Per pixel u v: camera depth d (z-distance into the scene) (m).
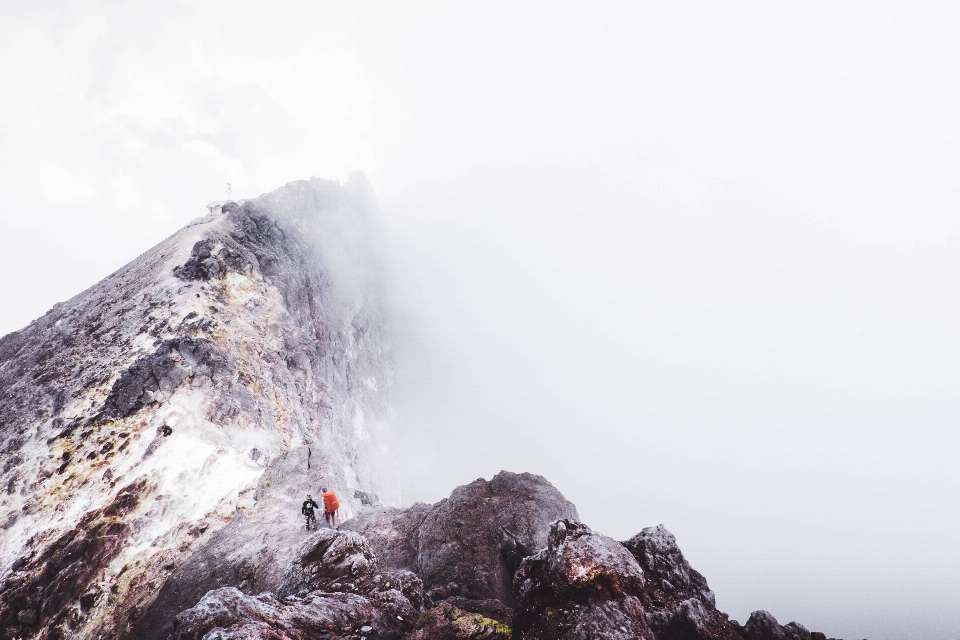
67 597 17.83
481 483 18.61
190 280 32.91
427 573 14.66
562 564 9.09
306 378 35.66
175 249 37.62
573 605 8.66
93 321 32.56
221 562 17.62
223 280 34.69
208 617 7.90
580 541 9.62
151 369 25.67
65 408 25.17
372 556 12.41
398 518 18.72
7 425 25.84
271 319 35.69
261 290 37.19
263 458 24.75
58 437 23.69
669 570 11.15
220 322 30.67
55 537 19.55
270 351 33.09
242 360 29.62
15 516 20.69
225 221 41.66
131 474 21.84
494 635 8.98
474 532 15.89
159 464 22.34
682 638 8.69
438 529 16.27
